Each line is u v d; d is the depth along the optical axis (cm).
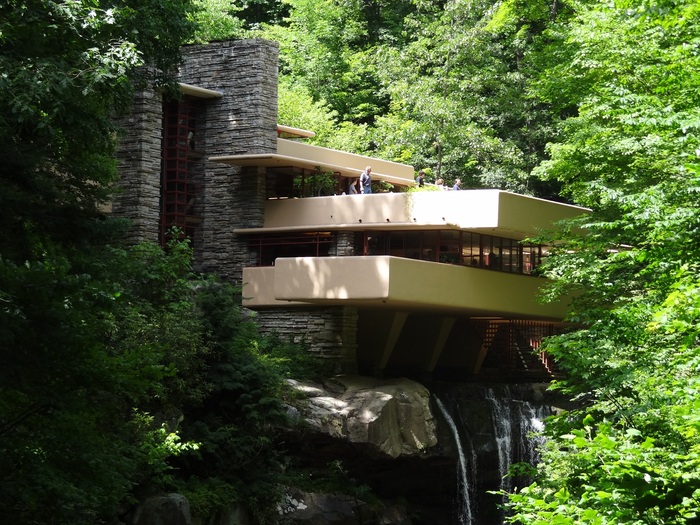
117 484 1917
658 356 2011
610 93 2567
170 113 4062
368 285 3447
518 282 3981
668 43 2862
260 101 4025
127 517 2484
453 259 3756
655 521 1095
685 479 1086
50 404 1670
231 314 3083
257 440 2895
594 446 1163
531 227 3803
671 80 2294
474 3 5478
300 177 4216
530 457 3784
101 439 1895
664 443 1748
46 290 1580
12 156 1983
